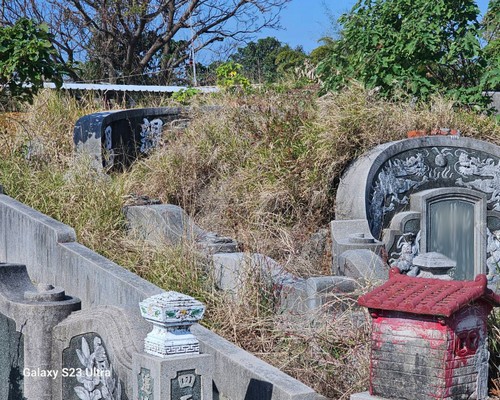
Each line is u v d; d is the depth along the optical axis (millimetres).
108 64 28453
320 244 10031
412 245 10312
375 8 13633
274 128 11391
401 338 5496
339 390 6410
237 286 7734
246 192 10430
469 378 5539
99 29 27797
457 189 10641
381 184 10359
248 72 21172
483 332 5668
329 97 12297
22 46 10055
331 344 6824
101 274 7598
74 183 9797
